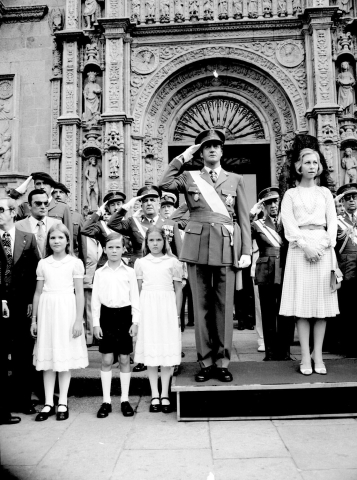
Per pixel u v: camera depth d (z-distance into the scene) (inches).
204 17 414.0
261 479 113.7
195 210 175.9
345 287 223.3
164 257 182.9
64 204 245.4
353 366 183.8
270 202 228.8
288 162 200.5
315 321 174.1
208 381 164.1
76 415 169.3
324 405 160.9
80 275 175.9
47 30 432.8
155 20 417.1
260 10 412.2
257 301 250.5
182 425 154.7
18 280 177.6
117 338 172.1
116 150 397.1
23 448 136.9
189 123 434.6
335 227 173.6
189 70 422.9
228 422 156.3
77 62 416.8
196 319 170.7
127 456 129.7
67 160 404.8
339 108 385.1
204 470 119.6
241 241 175.8
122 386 173.0
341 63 399.9
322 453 129.0
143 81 415.8
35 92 426.9
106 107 403.2
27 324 178.4
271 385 156.5
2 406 159.8
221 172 179.0
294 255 175.2
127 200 396.8
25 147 421.4
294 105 401.1
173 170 175.5
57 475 118.0
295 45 408.5
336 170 381.4
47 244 179.8
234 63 418.0
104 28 409.7
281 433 144.6
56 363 163.5
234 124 430.3
